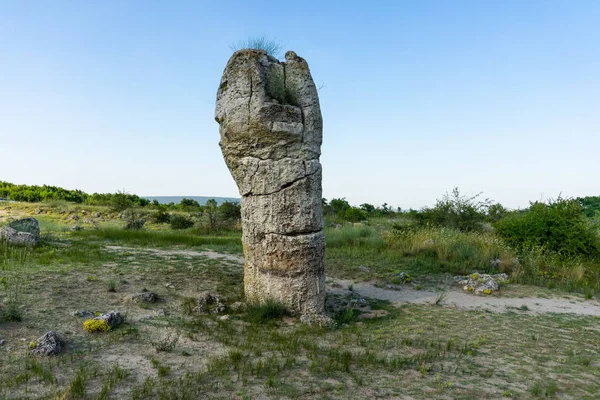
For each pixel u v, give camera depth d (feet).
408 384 15.70
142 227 87.66
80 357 17.38
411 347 20.39
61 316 21.79
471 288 34.01
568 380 16.74
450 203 69.56
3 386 14.30
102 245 47.11
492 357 19.22
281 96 25.61
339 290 33.73
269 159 25.07
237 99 25.14
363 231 62.64
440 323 24.99
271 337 20.95
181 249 48.78
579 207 53.16
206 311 25.66
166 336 20.43
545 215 50.14
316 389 14.94
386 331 23.17
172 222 90.74
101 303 24.85
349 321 25.29
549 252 46.80
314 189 25.53
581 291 35.24
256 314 24.49
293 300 25.17
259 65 25.43
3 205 113.09
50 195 150.61
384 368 17.24
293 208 25.08
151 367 16.65
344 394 14.64
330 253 47.55
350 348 19.92
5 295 23.71
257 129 24.70
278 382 15.40
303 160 25.12
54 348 17.48
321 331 22.52
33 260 33.65
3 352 17.31
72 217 99.25
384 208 140.67
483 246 46.52
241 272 36.70
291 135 24.75
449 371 17.17
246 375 15.98
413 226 67.10
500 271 40.70
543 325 25.29
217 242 55.77
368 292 33.45
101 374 15.72
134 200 153.58
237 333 21.67
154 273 33.45
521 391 15.44
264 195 25.38
